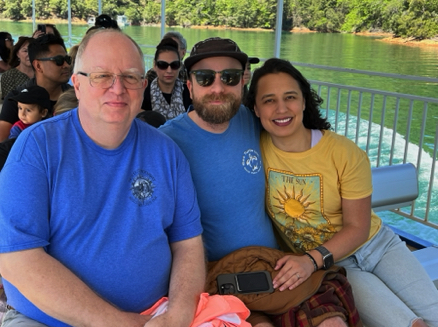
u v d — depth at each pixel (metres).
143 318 0.85
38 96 1.66
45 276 0.78
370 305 1.04
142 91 0.88
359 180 1.07
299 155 1.08
